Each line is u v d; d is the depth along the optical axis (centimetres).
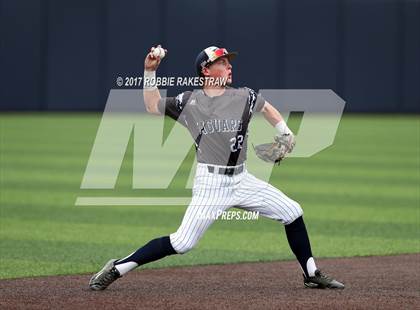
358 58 7994
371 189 3859
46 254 2408
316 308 1647
